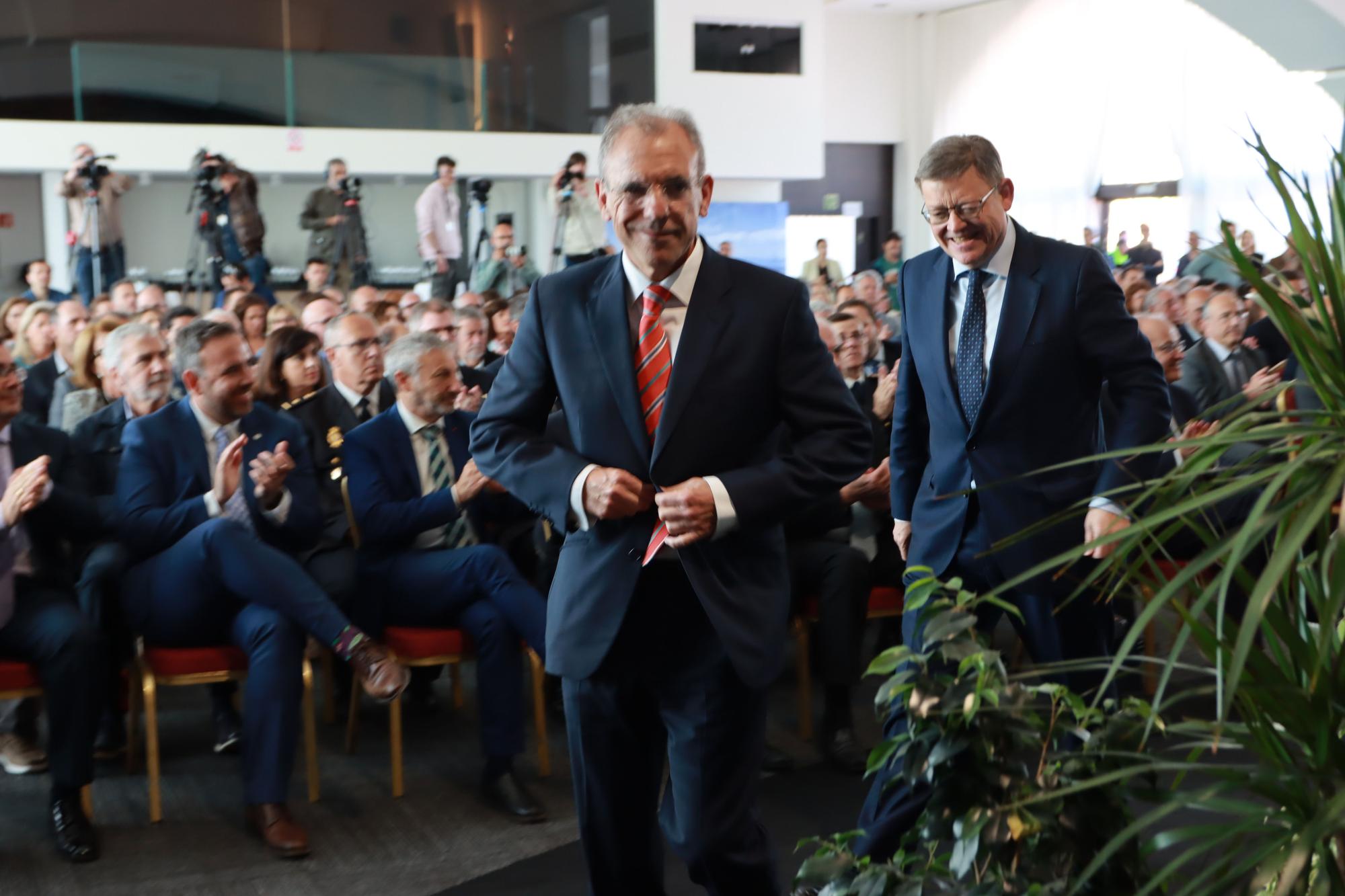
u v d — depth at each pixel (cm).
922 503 253
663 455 184
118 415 376
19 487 303
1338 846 118
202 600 318
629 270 192
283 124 1161
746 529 180
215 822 322
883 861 232
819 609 366
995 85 1636
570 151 1261
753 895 198
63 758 299
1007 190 238
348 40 1173
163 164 1127
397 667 322
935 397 247
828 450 186
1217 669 111
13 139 1082
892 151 1772
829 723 360
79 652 299
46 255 1138
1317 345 115
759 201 1415
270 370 428
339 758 370
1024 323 236
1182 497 123
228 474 322
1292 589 117
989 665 140
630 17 1290
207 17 1127
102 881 288
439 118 1215
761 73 1363
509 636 334
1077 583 231
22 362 599
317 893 282
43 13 1080
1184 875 141
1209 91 1352
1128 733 134
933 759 135
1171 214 1423
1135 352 233
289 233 1223
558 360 193
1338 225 116
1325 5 884
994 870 133
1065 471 237
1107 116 1497
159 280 1171
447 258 1080
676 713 193
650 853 205
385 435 363
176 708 418
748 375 187
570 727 197
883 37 1723
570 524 187
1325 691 112
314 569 367
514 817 325
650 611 191
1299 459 106
